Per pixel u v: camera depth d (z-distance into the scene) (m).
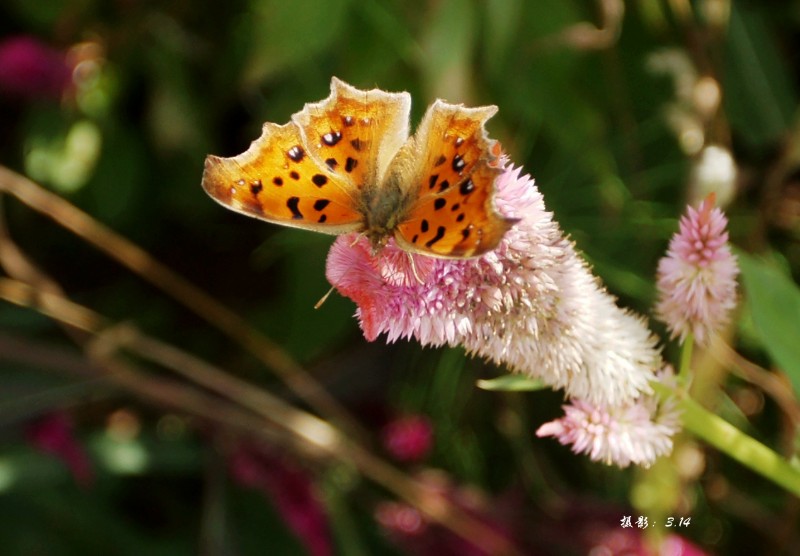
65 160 0.59
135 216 0.60
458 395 0.59
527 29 0.55
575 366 0.44
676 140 0.58
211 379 0.58
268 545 0.58
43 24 0.60
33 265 0.60
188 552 0.58
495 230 0.40
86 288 0.62
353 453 0.57
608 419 0.44
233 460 0.58
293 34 0.53
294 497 0.57
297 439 0.57
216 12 0.60
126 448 0.58
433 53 0.53
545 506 0.56
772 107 0.59
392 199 0.43
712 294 0.45
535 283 0.44
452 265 0.43
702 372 0.53
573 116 0.56
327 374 0.60
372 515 0.58
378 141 0.43
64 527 0.58
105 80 0.60
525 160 0.57
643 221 0.56
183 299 0.60
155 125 0.59
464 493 0.56
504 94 0.56
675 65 0.57
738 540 0.57
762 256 0.57
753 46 0.59
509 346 0.44
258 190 0.43
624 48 0.58
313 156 0.43
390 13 0.54
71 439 0.57
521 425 0.58
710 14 0.57
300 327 0.59
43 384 0.57
